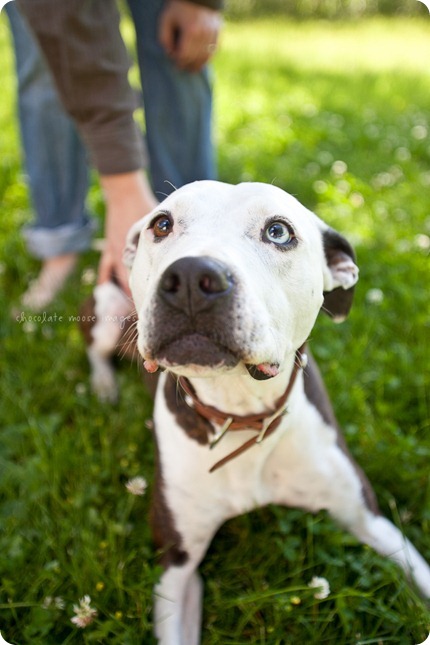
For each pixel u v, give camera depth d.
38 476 0.78
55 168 1.07
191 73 0.96
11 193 1.35
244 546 0.71
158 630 0.64
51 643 0.64
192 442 0.65
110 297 0.88
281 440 0.65
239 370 0.55
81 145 1.07
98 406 0.89
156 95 0.96
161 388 0.69
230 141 1.67
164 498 0.67
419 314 0.97
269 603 0.66
